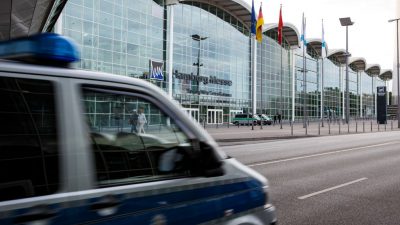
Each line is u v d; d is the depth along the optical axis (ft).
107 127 8.46
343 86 350.43
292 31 249.55
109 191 7.98
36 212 6.90
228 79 207.92
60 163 7.47
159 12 163.43
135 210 8.35
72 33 128.06
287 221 21.04
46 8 65.51
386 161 47.06
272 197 26.63
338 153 56.39
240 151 59.47
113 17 142.41
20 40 7.84
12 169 6.95
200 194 9.81
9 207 6.64
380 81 449.48
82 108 8.04
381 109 220.43
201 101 188.96
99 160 8.11
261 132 120.78
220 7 200.95
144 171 8.91
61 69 7.91
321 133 118.73
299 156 52.08
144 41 156.04
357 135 109.60
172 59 171.42
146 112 9.32
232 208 10.58
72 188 7.53
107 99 8.58
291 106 266.57
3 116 7.02
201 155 10.12
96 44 136.26
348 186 30.86
